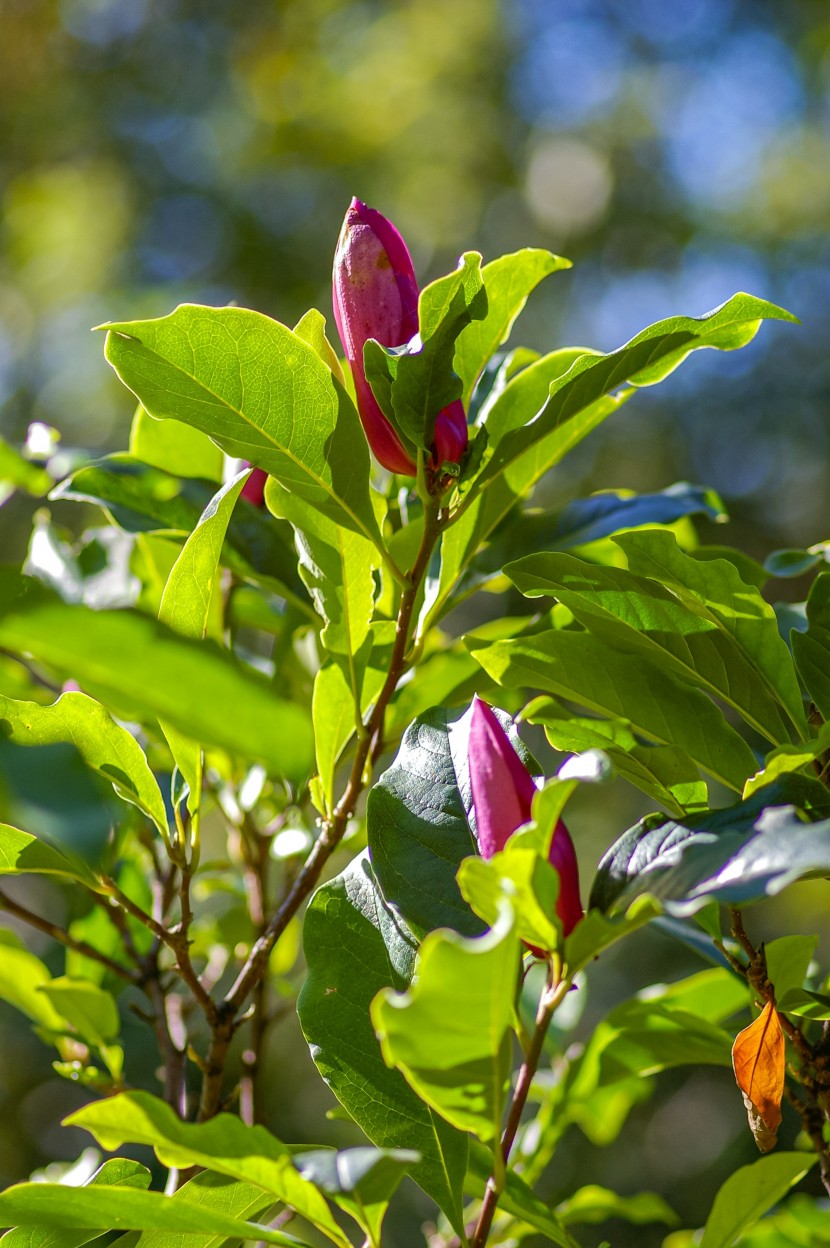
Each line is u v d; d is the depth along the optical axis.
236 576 1.11
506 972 0.79
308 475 0.94
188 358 0.91
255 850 1.12
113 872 1.11
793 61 4.69
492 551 1.07
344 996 0.93
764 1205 0.95
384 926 0.94
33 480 1.19
